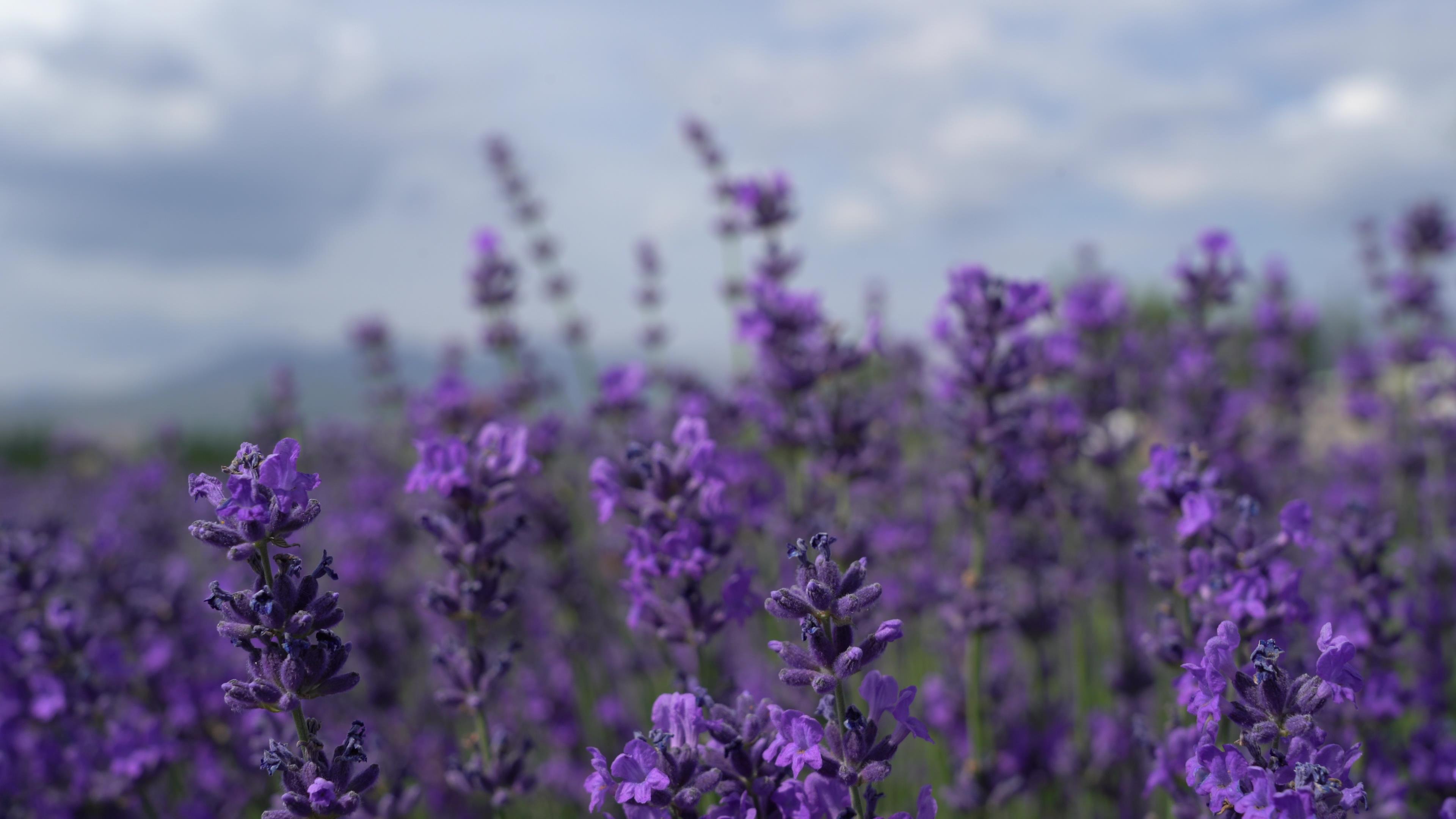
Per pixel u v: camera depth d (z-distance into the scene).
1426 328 1.01
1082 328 0.81
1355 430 1.29
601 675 0.78
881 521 0.76
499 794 0.49
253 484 0.42
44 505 1.37
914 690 0.42
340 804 0.42
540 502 0.73
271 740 0.43
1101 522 0.68
